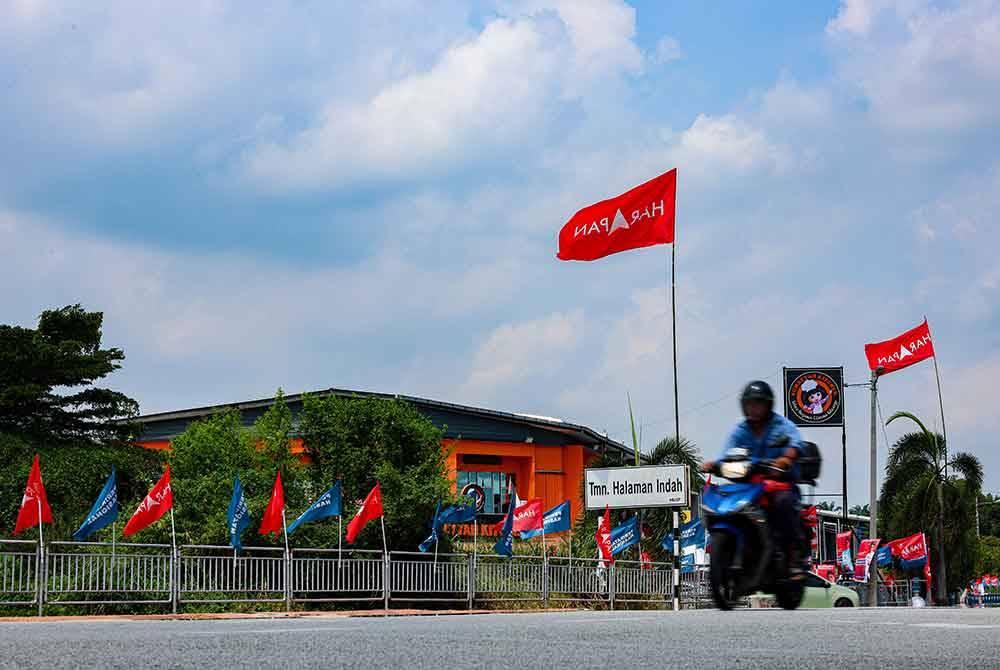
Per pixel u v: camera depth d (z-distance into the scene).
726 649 6.33
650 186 34.94
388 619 12.00
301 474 37.34
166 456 41.75
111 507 23.17
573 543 39.81
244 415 54.25
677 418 37.53
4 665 5.18
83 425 45.44
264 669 5.13
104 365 45.50
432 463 38.28
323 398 39.06
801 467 8.19
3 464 38.28
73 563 22.39
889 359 46.78
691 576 35.94
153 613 23.34
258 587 25.25
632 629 8.32
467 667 5.28
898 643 6.75
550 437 62.00
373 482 37.00
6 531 33.09
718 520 7.98
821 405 53.34
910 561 47.66
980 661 5.60
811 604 33.62
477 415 58.59
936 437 51.59
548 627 8.66
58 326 47.00
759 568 7.78
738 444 8.24
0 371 44.28
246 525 25.34
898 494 51.72
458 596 29.00
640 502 32.28
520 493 60.78
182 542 32.97
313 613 24.41
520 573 30.61
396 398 39.59
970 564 50.91
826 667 5.32
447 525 37.88
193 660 5.49
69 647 6.26
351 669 5.16
